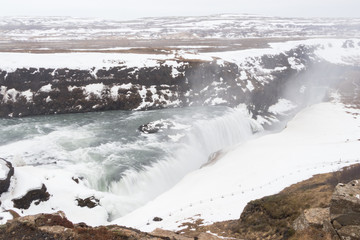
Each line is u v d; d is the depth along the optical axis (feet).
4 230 43.62
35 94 167.32
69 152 119.85
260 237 54.13
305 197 62.34
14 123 150.61
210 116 172.96
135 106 181.37
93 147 126.93
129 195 106.52
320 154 108.58
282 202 62.44
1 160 88.69
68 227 45.73
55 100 170.40
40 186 85.92
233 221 65.36
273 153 119.65
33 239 41.60
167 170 124.26
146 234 44.65
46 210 83.05
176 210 80.69
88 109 174.81
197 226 65.62
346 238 39.65
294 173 90.58
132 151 127.13
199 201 84.99
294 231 49.57
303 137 146.41
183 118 166.71
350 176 82.02
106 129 147.74
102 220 87.25
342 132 149.28
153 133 146.41
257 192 81.87
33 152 116.98
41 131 140.67
